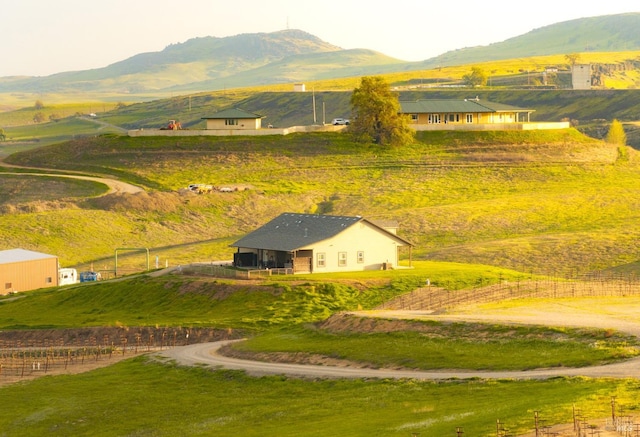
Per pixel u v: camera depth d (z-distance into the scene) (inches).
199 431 2765.7
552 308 4067.4
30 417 3196.4
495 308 4126.5
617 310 3964.1
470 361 3152.1
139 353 4345.5
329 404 2864.2
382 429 2354.8
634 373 2677.2
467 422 2241.6
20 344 4722.0
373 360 3390.7
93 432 2982.3
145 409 3181.6
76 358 4315.9
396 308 4628.4
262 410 2940.5
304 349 3710.6
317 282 5064.0
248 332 4483.3
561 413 2176.4
